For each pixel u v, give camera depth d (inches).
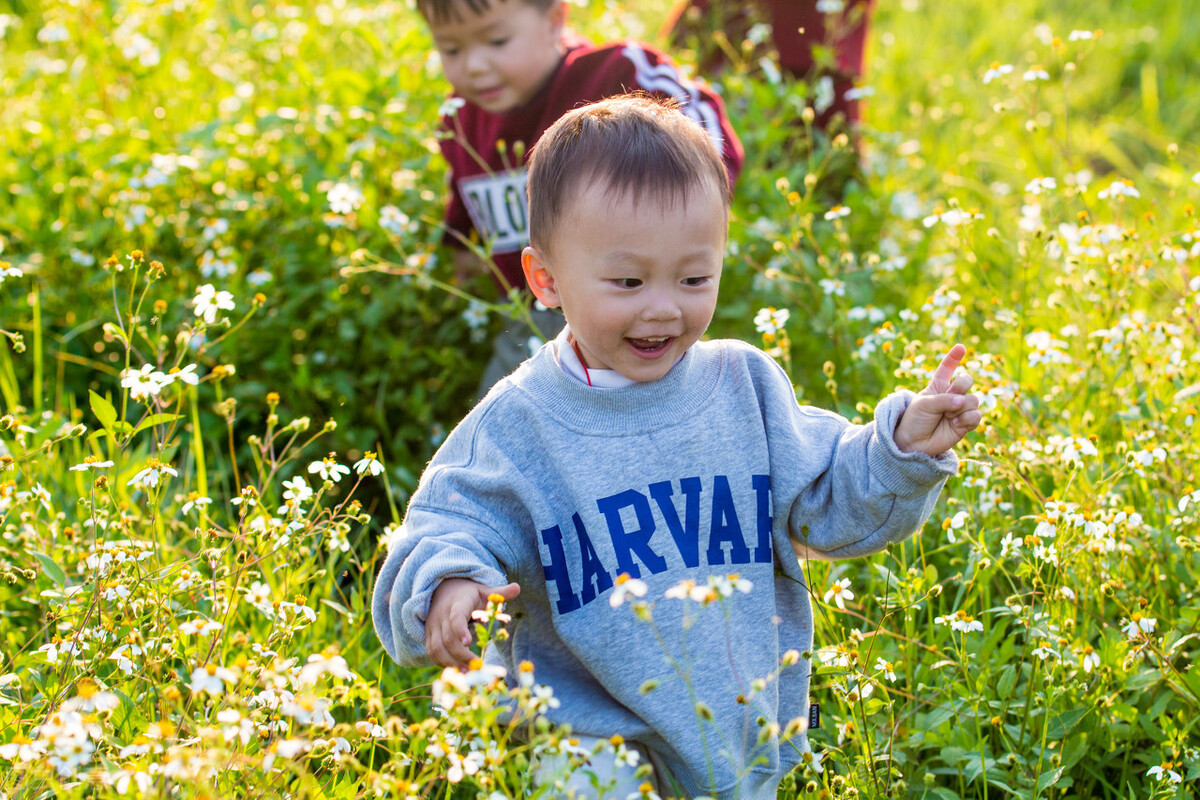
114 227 156.3
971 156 207.5
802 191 167.2
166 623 85.4
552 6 135.4
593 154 72.4
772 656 77.4
